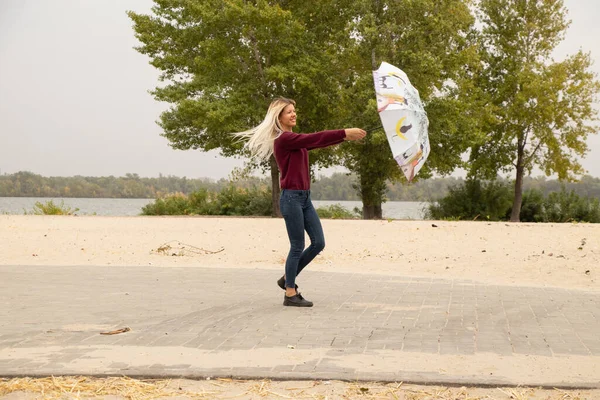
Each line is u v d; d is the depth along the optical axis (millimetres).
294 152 6605
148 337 5379
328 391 3996
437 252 12242
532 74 33562
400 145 5832
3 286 8344
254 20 25531
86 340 5277
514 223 18344
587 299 7363
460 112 31219
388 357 4707
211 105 25609
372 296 7531
